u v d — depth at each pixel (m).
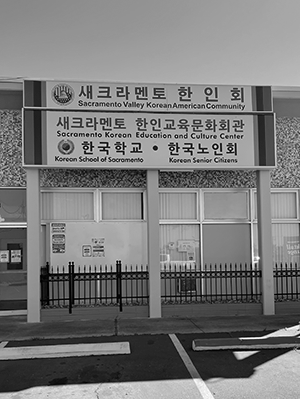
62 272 10.02
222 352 6.77
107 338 7.69
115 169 9.69
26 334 8.03
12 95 9.92
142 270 10.25
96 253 10.17
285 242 10.78
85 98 9.29
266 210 9.82
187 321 9.01
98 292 10.05
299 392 5.20
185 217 10.58
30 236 9.08
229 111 9.62
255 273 9.91
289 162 10.60
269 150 9.66
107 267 10.16
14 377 5.79
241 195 10.73
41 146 9.08
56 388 5.40
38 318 9.01
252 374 5.80
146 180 9.86
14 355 6.60
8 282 9.90
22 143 9.03
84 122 9.24
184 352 6.79
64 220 10.13
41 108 9.13
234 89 9.68
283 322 8.86
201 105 9.58
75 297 9.98
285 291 10.59
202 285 10.34
